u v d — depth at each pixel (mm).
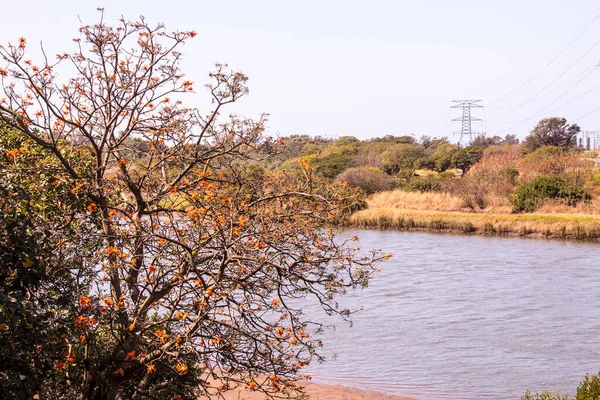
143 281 7918
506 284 27688
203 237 7973
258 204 8375
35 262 6672
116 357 7652
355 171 61344
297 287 7953
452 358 18172
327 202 8312
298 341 7992
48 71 8117
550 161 56531
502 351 18828
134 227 7699
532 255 35406
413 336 20094
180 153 8461
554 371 17172
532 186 50094
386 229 46500
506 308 23672
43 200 8281
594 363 17766
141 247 8008
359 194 8617
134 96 8305
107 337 8492
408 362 17703
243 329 7547
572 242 40469
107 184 8203
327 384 16156
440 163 76062
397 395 15414
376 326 21188
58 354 7277
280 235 7957
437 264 32438
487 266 31953
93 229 8297
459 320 22000
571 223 42500
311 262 7773
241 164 8992
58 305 7039
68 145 9086
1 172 6746
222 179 8781
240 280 7422
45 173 8141
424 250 36875
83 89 8641
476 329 20984
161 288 7953
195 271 7008
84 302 6820
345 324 21328
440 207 52688
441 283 27875
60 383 7641
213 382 14594
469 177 56438
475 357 18312
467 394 15594
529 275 29719
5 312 5801
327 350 18766
